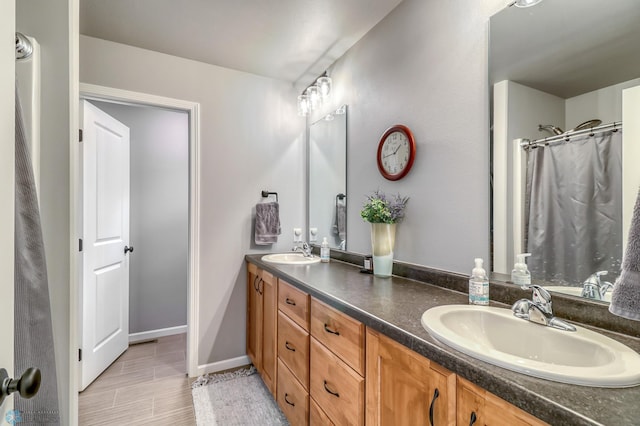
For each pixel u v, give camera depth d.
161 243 2.99
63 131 1.03
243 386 2.13
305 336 1.46
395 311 1.05
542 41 1.10
